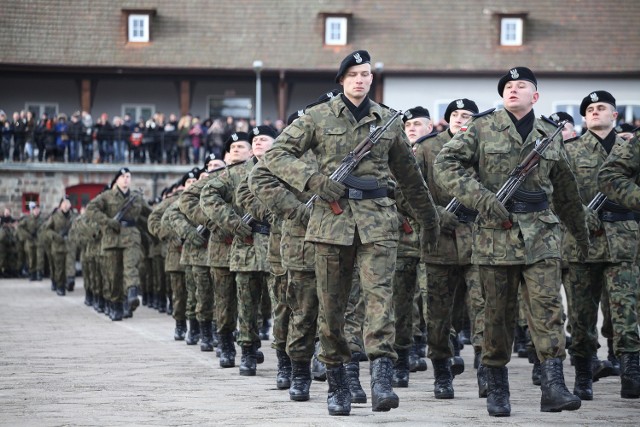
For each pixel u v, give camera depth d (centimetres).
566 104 6650
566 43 6675
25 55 6606
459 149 1249
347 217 1193
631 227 1484
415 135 1872
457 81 6606
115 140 6322
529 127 1253
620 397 1437
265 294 2238
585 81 6638
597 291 1484
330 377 1228
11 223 5644
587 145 1566
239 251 1677
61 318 3027
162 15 6775
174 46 6688
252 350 1694
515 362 1902
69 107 6844
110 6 6775
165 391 1473
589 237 1462
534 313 1220
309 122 1227
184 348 2178
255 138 1702
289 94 6875
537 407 1302
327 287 1206
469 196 1220
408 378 1552
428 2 6788
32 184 6350
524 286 1235
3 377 1641
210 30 6744
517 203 1228
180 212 2114
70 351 2084
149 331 2616
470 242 1434
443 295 1423
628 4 6788
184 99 6725
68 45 6662
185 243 2202
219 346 1830
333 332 1212
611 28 6719
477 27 6706
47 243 4366
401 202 1503
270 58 6631
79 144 6356
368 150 1205
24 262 5669
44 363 1856
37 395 1425
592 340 1443
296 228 1319
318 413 1241
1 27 6662
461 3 6775
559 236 1240
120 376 1662
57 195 6356
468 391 1484
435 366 1412
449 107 1589
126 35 6712
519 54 6638
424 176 1563
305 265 1311
